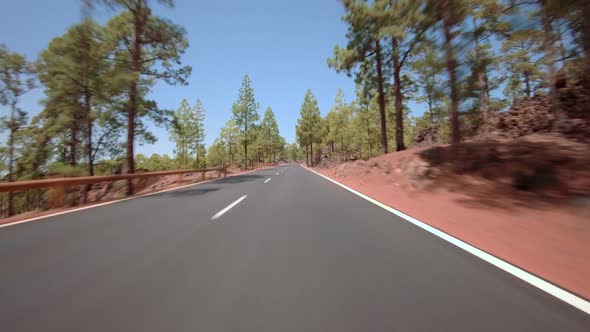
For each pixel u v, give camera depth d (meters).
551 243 3.75
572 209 4.91
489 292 2.52
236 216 6.11
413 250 3.69
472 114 9.66
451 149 10.67
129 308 2.36
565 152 7.59
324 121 51.72
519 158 8.39
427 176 9.77
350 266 3.18
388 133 31.23
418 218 5.66
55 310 2.34
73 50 15.44
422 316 2.15
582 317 2.10
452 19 8.46
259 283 2.80
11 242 4.45
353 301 2.41
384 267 3.13
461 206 6.42
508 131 14.62
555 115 10.50
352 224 5.19
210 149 63.28
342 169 18.34
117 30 15.76
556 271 2.94
